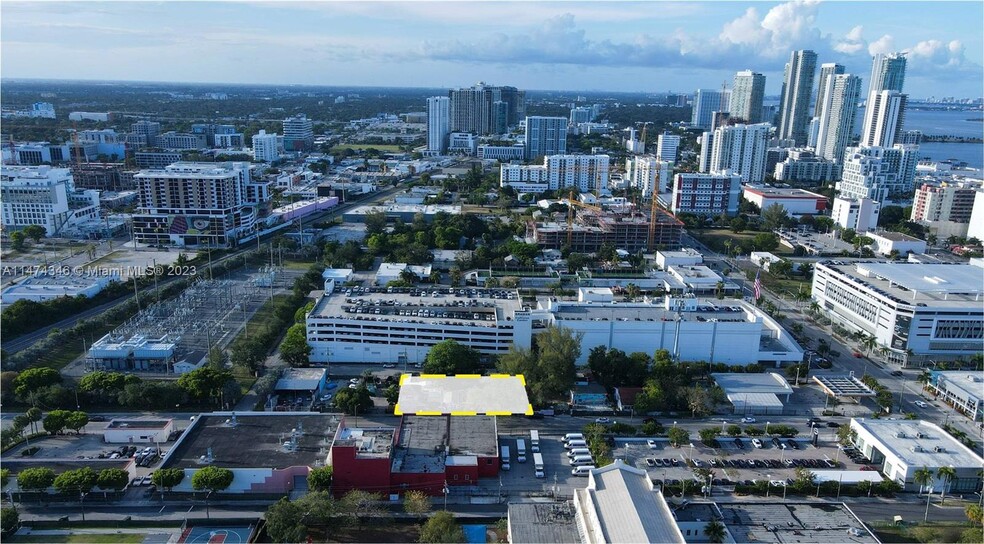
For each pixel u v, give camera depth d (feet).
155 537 581.94
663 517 531.91
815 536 572.10
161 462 654.12
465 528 604.49
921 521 622.95
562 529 554.46
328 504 582.35
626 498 545.03
